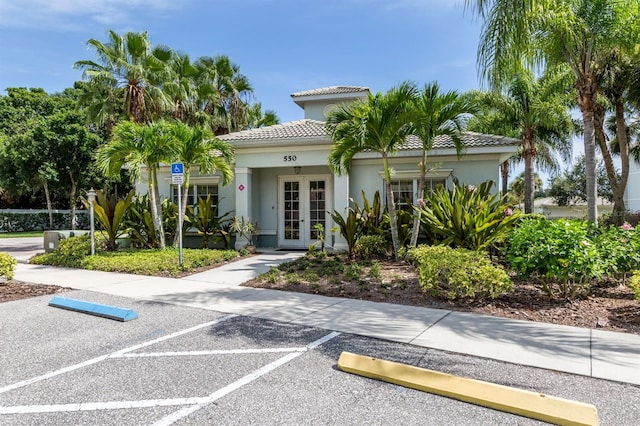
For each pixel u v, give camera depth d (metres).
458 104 8.73
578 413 2.61
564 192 34.84
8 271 7.58
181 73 20.36
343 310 5.61
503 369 3.50
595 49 8.58
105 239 11.74
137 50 16.55
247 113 25.58
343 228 10.26
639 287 4.89
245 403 2.91
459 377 3.14
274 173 13.90
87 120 18.48
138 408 2.84
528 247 5.69
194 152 10.66
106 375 3.43
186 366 3.62
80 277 8.47
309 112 16.72
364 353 3.92
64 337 4.48
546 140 18.44
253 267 9.66
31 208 35.59
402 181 12.24
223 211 13.78
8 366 3.65
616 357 3.74
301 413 2.76
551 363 3.62
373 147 9.52
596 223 7.95
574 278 5.67
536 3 6.89
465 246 8.55
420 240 11.52
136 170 9.71
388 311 5.52
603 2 7.91
